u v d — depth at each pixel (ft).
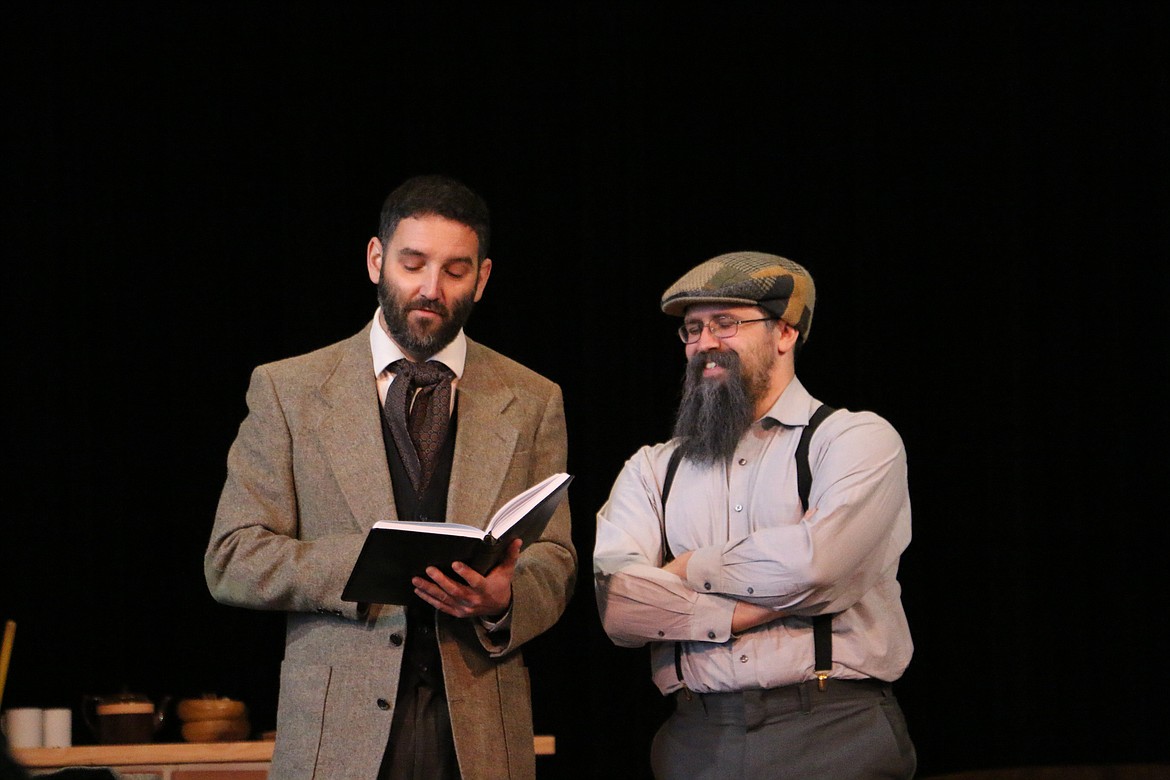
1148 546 36.91
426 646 18.70
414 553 16.80
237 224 34.83
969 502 37.17
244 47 35.42
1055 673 36.55
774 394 22.16
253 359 34.42
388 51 36.35
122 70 34.55
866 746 20.17
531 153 36.96
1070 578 36.86
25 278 33.32
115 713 27.20
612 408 36.35
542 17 37.35
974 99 37.91
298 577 18.25
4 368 32.96
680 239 37.35
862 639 20.57
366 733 18.08
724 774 20.40
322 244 35.17
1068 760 36.06
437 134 36.37
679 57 37.83
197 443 33.78
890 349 37.58
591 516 35.94
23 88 33.81
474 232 19.58
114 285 33.91
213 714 27.53
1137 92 37.65
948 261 37.76
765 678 20.31
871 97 38.04
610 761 35.14
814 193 37.88
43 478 32.78
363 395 19.62
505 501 19.39
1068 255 37.73
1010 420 37.40
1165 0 37.58
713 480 21.93
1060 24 37.76
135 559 33.01
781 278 22.03
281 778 18.26
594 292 36.76
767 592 20.12
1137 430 37.24
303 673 18.58
